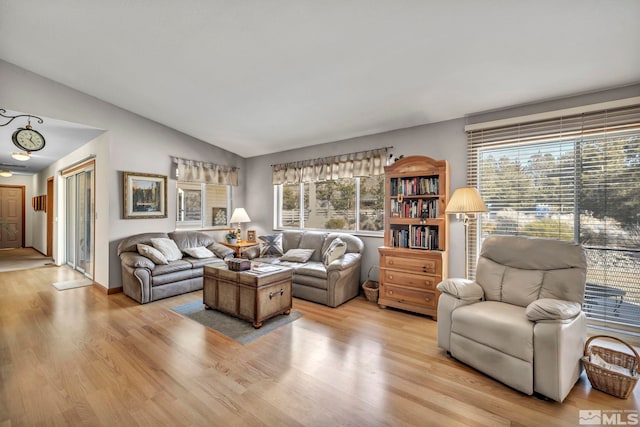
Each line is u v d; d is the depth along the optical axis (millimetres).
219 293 3352
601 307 2807
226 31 2426
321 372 2186
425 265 3307
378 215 4340
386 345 2633
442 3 1899
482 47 2291
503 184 3314
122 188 4234
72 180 5613
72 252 5762
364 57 2564
